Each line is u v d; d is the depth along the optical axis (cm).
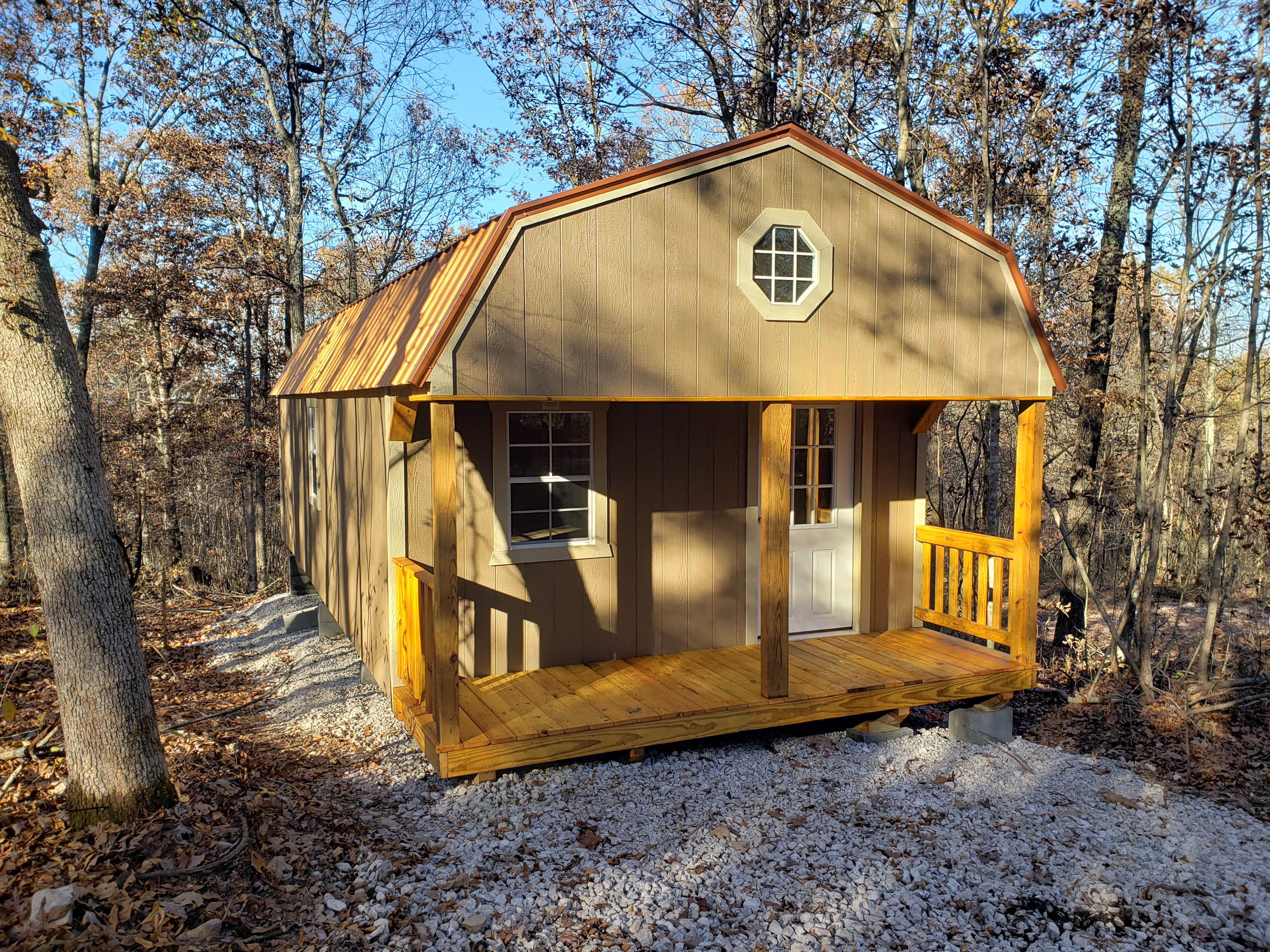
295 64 1756
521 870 457
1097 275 1019
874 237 632
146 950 346
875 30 1353
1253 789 632
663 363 563
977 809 567
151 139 1767
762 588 614
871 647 757
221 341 1925
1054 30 958
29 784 481
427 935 392
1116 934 433
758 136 584
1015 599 710
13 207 413
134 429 1847
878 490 808
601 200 539
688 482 739
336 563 906
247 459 1844
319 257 2292
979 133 1118
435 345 493
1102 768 659
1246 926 443
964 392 668
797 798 568
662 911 428
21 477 421
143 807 437
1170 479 1270
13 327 409
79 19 958
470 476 657
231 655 1032
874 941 415
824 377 618
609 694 621
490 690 632
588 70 1819
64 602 422
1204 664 812
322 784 570
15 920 351
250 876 415
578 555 696
